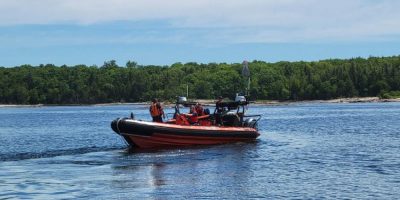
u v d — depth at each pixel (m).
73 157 26.48
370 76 174.12
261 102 179.12
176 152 27.70
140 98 191.00
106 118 76.19
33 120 74.31
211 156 26.34
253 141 32.88
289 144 32.59
